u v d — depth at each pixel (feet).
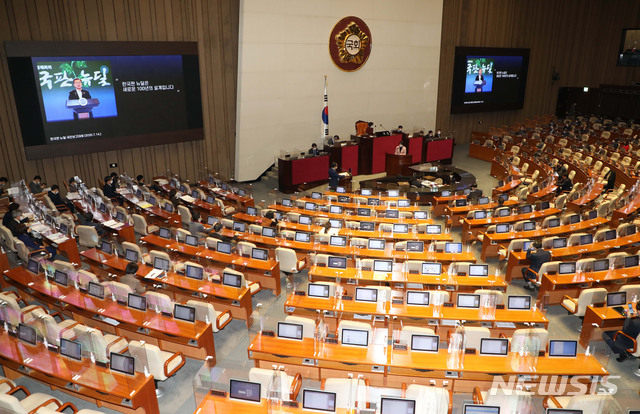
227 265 39.63
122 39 58.75
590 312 31.60
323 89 77.30
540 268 37.55
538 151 80.69
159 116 63.05
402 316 30.50
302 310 32.09
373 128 85.30
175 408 26.27
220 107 69.36
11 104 52.39
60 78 53.98
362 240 42.09
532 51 106.22
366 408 22.30
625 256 37.55
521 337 26.48
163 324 29.25
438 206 59.26
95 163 60.64
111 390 23.24
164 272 35.91
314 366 25.96
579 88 116.98
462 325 29.99
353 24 77.10
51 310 33.73
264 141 73.26
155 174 66.13
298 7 70.85
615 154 76.79
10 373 27.71
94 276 33.78
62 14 53.83
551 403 24.34
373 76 82.33
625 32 109.81
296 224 48.44
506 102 101.19
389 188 69.10
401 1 81.51
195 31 64.44
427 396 22.54
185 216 51.88
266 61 69.82
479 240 48.70
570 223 47.98
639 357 30.19
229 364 29.37
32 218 47.91
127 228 45.65
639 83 108.47
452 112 94.63
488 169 82.43
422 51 86.94
